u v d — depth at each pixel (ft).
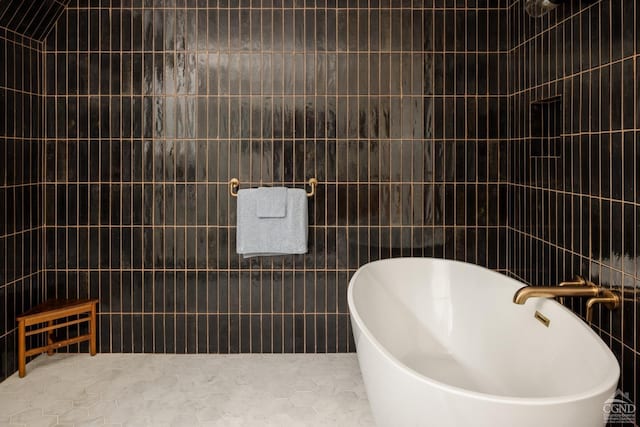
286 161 10.39
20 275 9.68
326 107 10.37
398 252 10.56
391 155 10.46
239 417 7.97
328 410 8.21
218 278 10.57
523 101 9.62
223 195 10.44
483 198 10.55
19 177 9.61
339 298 10.61
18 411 8.09
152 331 10.60
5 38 9.12
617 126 6.48
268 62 10.32
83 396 8.63
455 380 8.38
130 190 10.44
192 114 10.34
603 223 6.86
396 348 9.25
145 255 10.53
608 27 6.67
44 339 10.43
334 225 10.52
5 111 9.15
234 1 10.27
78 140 10.37
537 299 7.51
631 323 6.25
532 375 7.32
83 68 10.29
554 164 8.39
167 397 8.63
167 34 10.28
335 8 10.30
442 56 10.39
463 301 9.39
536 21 8.98
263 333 10.64
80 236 10.50
